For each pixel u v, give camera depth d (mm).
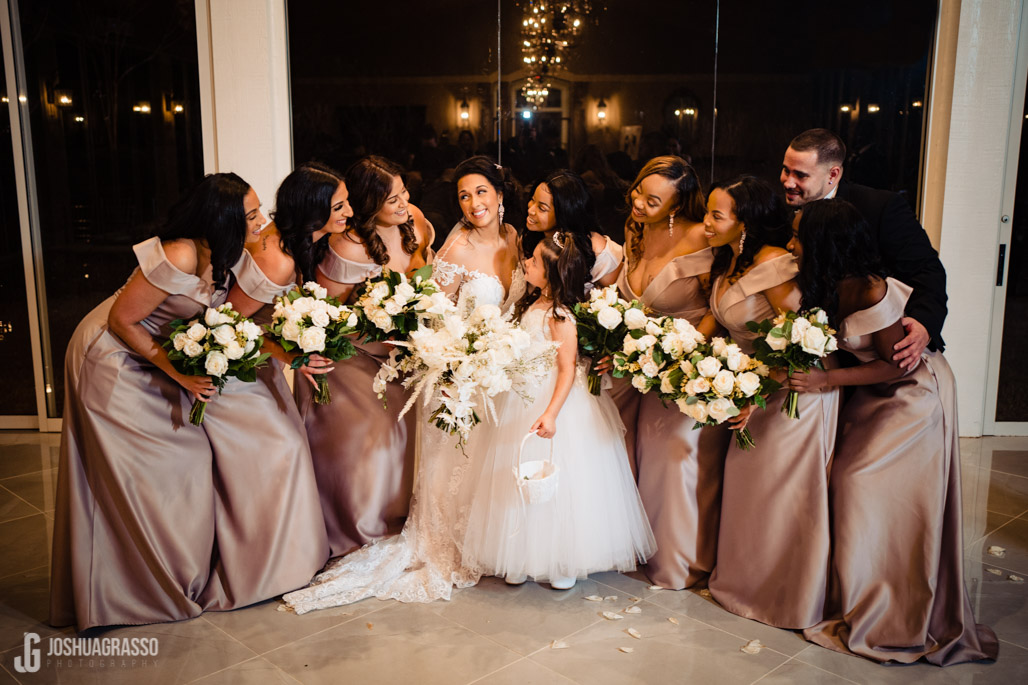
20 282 4797
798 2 4383
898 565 2602
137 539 2693
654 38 4469
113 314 2611
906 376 2656
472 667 2504
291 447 2943
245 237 2656
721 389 2564
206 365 2578
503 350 2684
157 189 4652
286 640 2658
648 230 3086
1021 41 4367
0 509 3803
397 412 3207
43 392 4902
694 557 3000
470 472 3049
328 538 3229
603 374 2979
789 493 2721
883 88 4441
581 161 4602
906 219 2748
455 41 4492
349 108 4559
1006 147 4434
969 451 4539
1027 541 3432
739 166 4570
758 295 2703
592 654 2572
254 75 4379
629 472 3020
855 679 2439
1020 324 4676
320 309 2764
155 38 4492
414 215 3447
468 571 3043
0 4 4504
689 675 2461
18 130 4625
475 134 4578
